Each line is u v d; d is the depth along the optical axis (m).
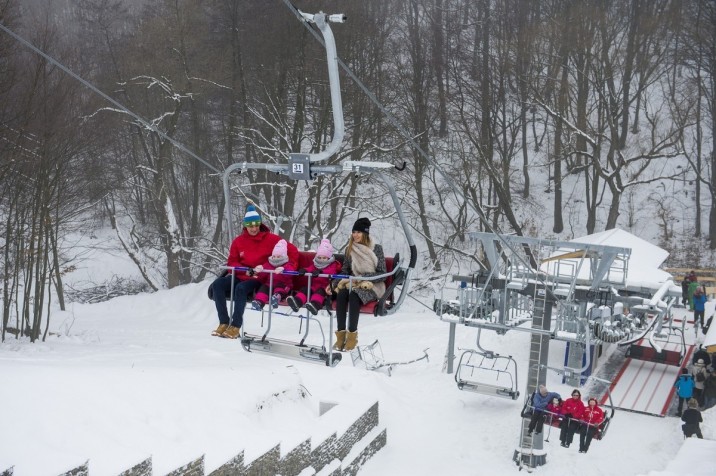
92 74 45.91
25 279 30.95
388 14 49.56
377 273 10.55
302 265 11.29
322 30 8.54
